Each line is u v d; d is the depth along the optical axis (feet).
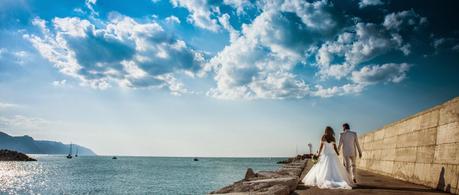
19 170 313.73
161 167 389.39
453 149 25.75
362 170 60.44
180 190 133.39
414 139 35.37
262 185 27.61
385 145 47.91
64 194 132.67
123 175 236.43
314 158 34.40
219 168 363.35
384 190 27.17
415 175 33.47
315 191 27.63
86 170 314.76
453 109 26.63
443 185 26.48
